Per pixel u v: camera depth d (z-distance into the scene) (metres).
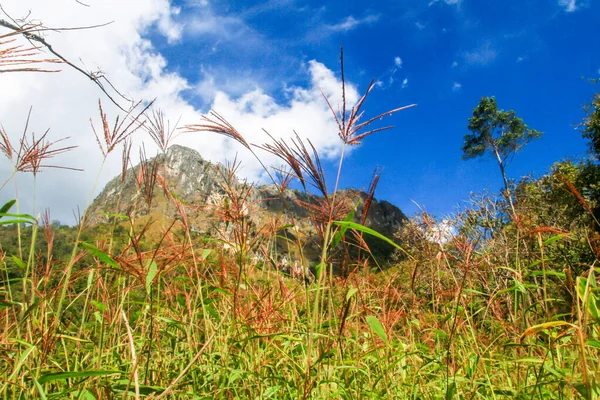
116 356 2.36
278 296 2.58
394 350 2.63
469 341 2.68
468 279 2.55
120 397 2.02
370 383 2.47
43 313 2.12
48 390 2.04
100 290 2.54
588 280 1.24
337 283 2.26
